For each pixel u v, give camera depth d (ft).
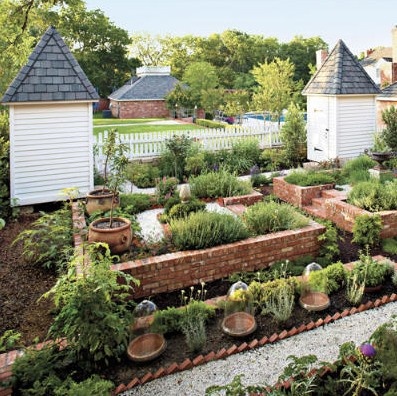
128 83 146.00
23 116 31.22
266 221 23.16
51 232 22.59
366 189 27.30
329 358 13.88
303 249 22.57
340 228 27.14
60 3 44.55
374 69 142.00
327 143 45.21
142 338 14.43
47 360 12.94
